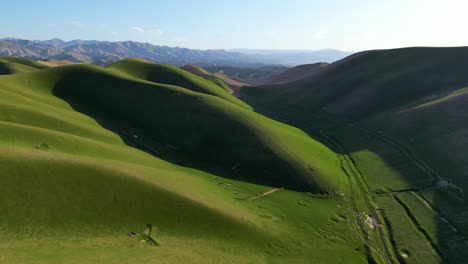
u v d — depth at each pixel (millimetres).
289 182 50656
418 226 40281
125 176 36219
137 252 27328
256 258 31281
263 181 51156
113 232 30000
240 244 32969
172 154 58594
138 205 33719
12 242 24953
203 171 53125
